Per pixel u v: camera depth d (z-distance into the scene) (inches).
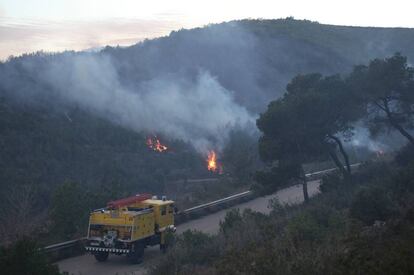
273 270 301.1
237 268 314.3
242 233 580.7
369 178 1138.7
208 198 1364.4
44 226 886.4
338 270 272.2
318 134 1103.0
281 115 1085.8
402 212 534.9
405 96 1108.5
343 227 499.5
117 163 2384.4
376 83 1083.3
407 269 260.5
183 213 1091.3
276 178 1113.4
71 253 776.3
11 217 952.9
